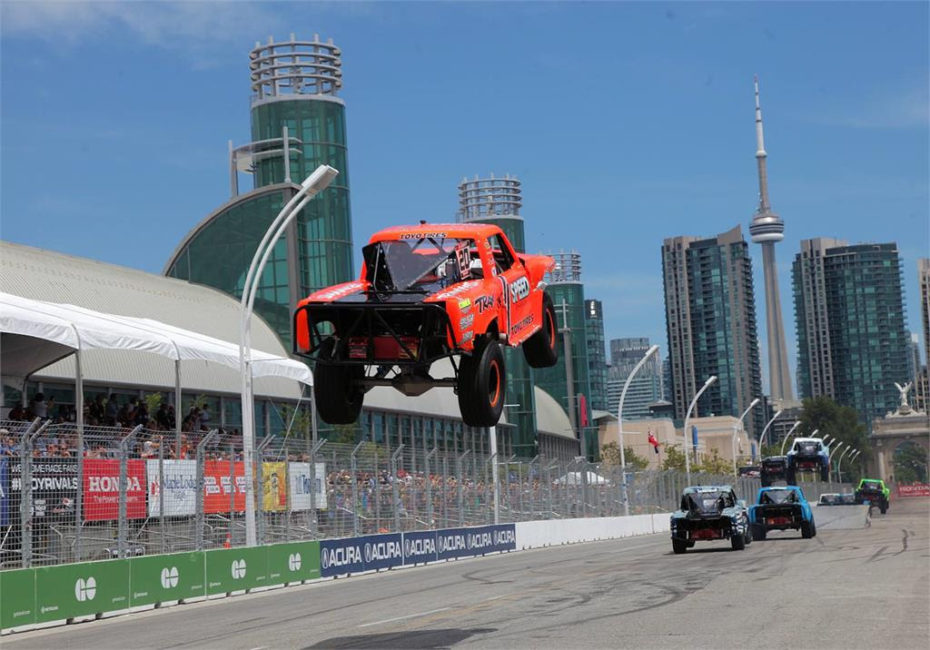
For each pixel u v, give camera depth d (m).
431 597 22.06
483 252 11.48
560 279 121.00
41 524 20.80
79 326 25.78
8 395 35.94
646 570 27.16
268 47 72.06
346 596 23.58
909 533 42.56
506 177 108.19
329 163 68.94
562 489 50.59
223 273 62.06
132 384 42.03
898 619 15.30
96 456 22.42
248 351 29.70
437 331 10.75
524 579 25.98
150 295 48.81
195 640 16.33
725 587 21.30
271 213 62.22
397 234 11.61
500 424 84.62
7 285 39.50
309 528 30.16
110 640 16.91
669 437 148.50
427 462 37.59
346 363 10.73
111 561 21.50
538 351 12.92
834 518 52.22
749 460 160.88
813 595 19.08
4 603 18.69
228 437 28.33
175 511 24.75
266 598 24.28
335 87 73.00
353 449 33.28
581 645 13.69
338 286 11.37
